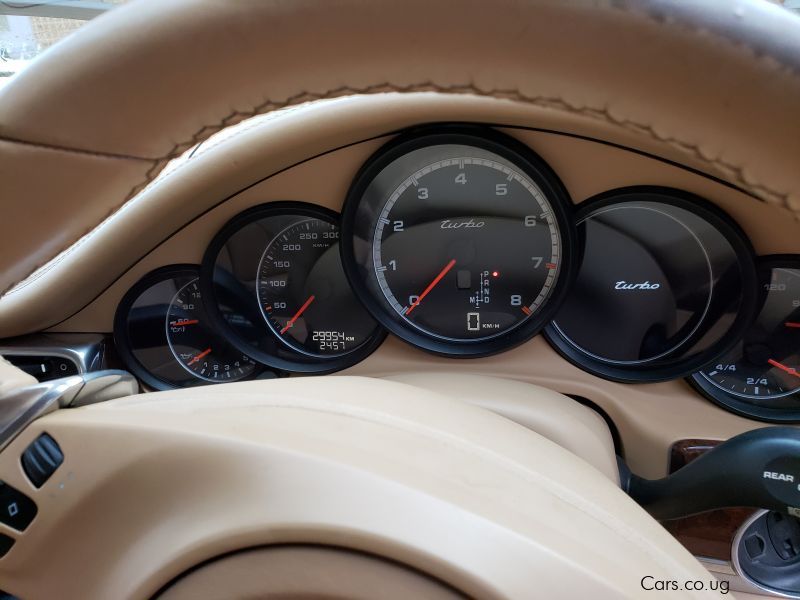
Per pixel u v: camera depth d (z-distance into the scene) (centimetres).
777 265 149
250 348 186
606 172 154
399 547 62
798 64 34
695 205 149
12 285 50
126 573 67
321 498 64
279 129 150
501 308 174
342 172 165
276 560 64
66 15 214
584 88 39
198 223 173
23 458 69
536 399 137
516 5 36
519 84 41
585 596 63
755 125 36
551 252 168
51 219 46
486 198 167
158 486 66
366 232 173
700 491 112
